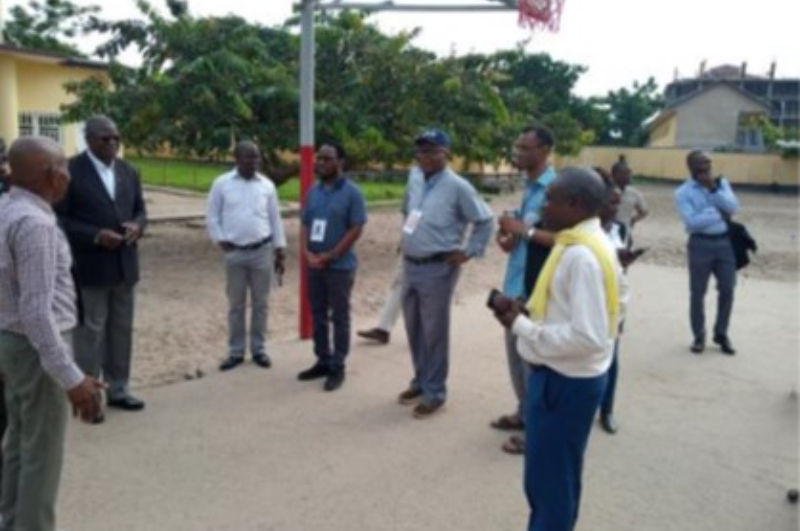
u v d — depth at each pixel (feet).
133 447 15.56
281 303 29.37
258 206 20.68
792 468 15.35
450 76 40.22
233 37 39.04
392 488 14.05
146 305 28.58
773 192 120.88
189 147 38.37
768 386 20.62
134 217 17.31
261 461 15.06
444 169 17.30
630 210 27.32
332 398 18.76
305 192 22.70
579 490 10.86
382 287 33.83
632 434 17.02
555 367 10.16
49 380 10.59
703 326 24.07
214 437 16.17
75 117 39.60
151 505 13.19
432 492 13.93
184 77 36.63
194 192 73.51
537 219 14.75
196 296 30.37
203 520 12.71
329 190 19.24
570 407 10.19
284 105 37.32
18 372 10.48
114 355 17.47
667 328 27.37
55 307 10.73
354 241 18.99
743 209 88.74
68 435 16.03
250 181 20.77
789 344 25.17
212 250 41.75
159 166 103.45
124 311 17.39
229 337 21.40
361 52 40.11
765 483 14.65
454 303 30.91
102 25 39.58
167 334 24.56
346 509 13.21
